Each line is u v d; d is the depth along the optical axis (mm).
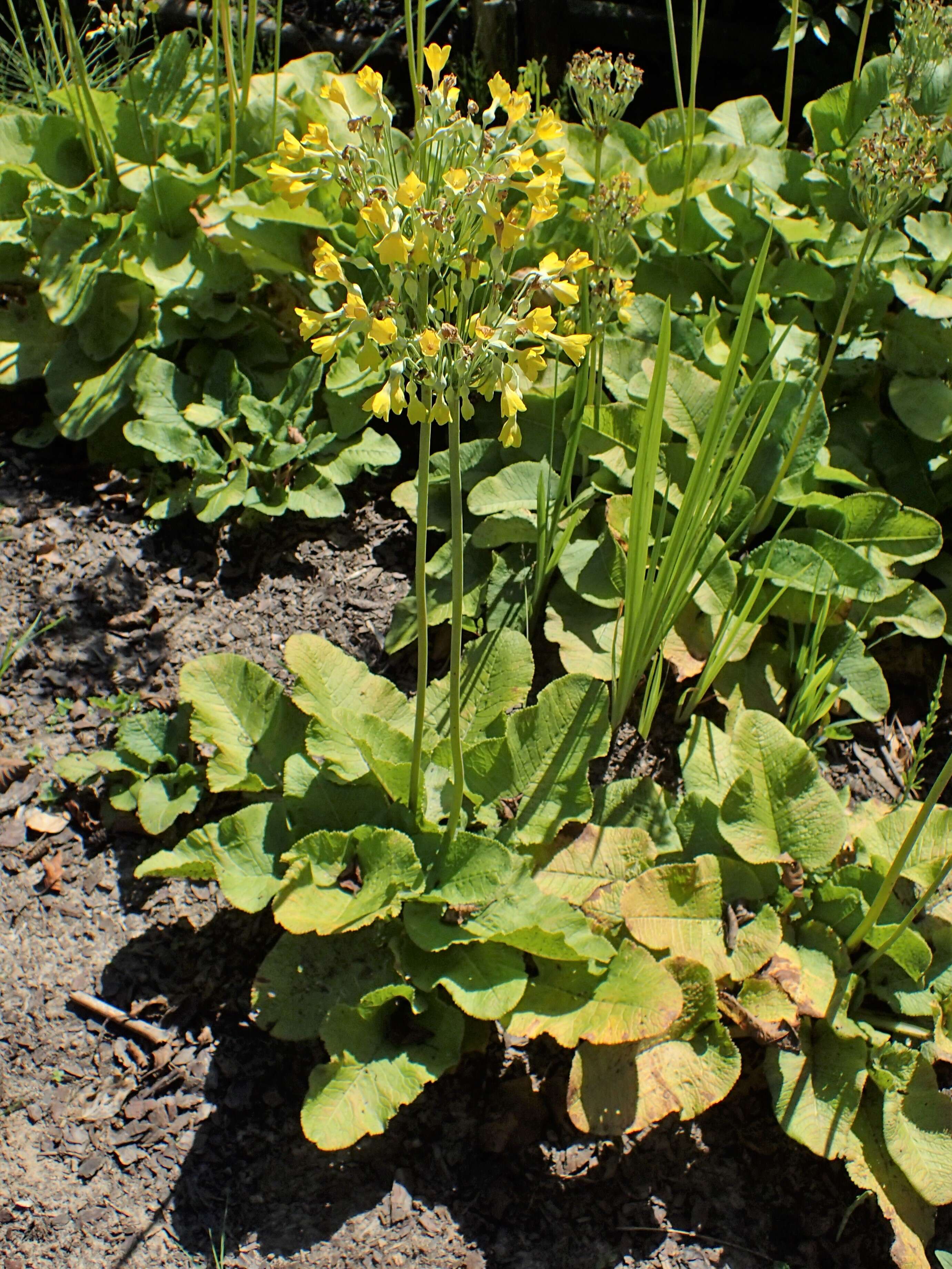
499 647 1187
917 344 1360
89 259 1358
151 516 1296
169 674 1243
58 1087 1074
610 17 1698
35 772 1188
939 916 1130
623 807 1151
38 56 1725
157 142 1396
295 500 1293
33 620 1254
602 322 1201
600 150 1241
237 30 1738
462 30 1826
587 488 1291
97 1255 1022
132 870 1155
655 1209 1067
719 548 1236
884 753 1257
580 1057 1049
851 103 1432
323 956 1085
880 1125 1071
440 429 1345
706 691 1242
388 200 910
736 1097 1105
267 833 1106
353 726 1132
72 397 1349
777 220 1366
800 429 1217
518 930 1021
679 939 1092
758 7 1746
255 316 1377
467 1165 1072
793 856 1131
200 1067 1089
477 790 1141
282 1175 1059
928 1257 1061
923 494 1341
